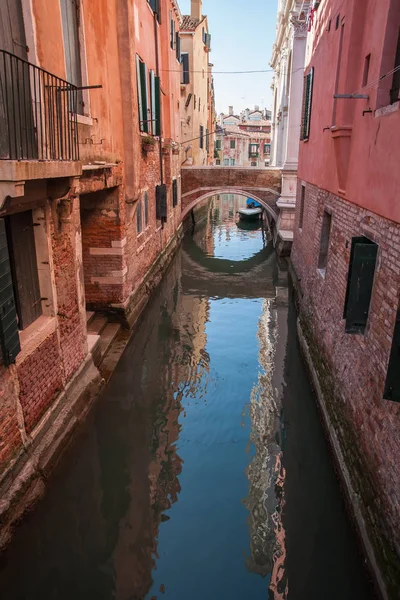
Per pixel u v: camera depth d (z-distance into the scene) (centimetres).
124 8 805
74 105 605
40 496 467
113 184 796
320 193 847
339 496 509
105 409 679
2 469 424
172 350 920
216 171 1931
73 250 598
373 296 472
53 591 411
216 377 810
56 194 500
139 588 416
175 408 707
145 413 684
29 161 372
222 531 481
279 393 761
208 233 2406
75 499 505
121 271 883
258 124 6131
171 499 524
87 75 636
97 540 464
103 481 546
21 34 439
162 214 1338
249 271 1608
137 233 1047
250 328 1055
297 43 1575
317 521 493
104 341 829
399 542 354
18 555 418
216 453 607
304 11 1479
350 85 577
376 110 478
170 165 1558
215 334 1016
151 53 1165
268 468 579
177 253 1830
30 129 448
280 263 1616
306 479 557
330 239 726
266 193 1906
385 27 462
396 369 362
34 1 447
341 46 666
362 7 554
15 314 427
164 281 1401
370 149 496
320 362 712
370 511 418
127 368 806
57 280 547
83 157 624
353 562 434
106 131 745
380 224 460
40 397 506
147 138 1061
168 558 448
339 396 578
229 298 1295
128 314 923
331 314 670
